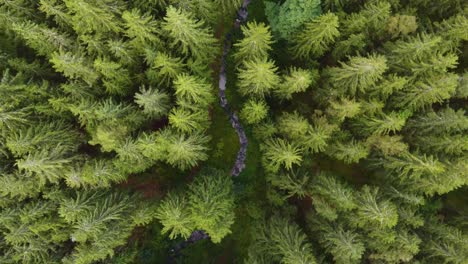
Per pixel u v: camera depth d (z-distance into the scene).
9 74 25.03
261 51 26.09
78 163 25.80
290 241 26.34
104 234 25.44
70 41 24.81
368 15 25.27
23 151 24.06
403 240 24.77
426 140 26.25
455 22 24.89
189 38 24.94
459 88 25.12
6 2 24.19
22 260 25.19
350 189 26.28
